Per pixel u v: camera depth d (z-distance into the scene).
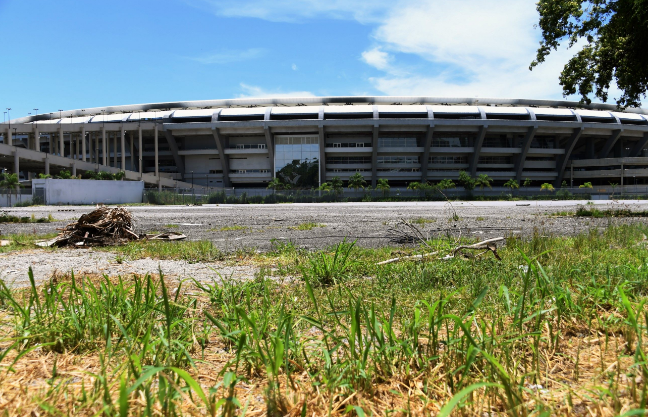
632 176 84.69
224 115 86.69
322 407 1.48
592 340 2.19
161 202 55.56
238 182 91.06
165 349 1.94
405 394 1.63
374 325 1.88
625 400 1.41
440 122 81.56
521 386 1.54
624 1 13.50
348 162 89.25
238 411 1.47
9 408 1.43
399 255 6.31
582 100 18.22
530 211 23.19
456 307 3.00
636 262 4.39
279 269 5.28
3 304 3.16
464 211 23.89
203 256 6.94
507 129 84.44
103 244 9.52
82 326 2.32
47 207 40.62
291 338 2.13
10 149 54.25
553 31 16.88
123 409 1.11
